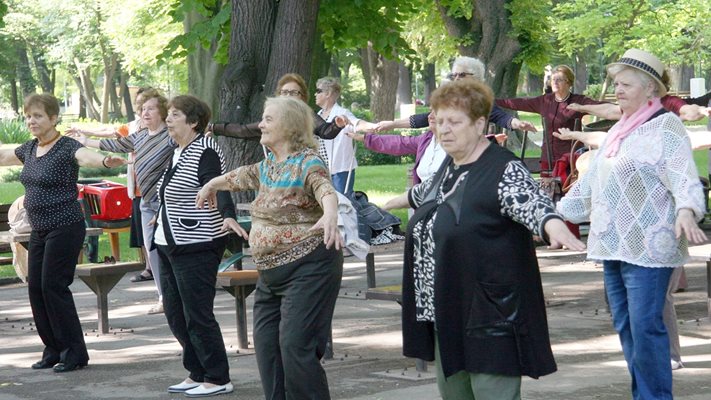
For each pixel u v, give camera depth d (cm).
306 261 622
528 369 489
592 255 640
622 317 647
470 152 499
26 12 7488
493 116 893
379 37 2106
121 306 1247
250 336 1012
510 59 3170
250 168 658
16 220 1332
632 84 627
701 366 809
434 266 499
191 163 754
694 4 3703
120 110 9606
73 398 789
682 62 4269
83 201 1516
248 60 1708
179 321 790
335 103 1123
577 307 1111
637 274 624
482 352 488
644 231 620
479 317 488
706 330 958
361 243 703
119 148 973
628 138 628
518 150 3672
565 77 1235
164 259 781
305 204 626
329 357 894
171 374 863
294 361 621
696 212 600
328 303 630
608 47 3769
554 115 1241
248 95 1703
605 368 818
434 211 504
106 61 8069
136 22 4375
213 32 1862
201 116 762
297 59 1688
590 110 839
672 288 788
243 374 849
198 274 759
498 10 3166
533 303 493
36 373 887
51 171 860
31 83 9119
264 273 634
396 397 747
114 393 800
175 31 4044
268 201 630
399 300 830
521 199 476
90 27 7469
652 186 619
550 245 461
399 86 6969
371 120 5319
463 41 3269
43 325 900
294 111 634
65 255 874
